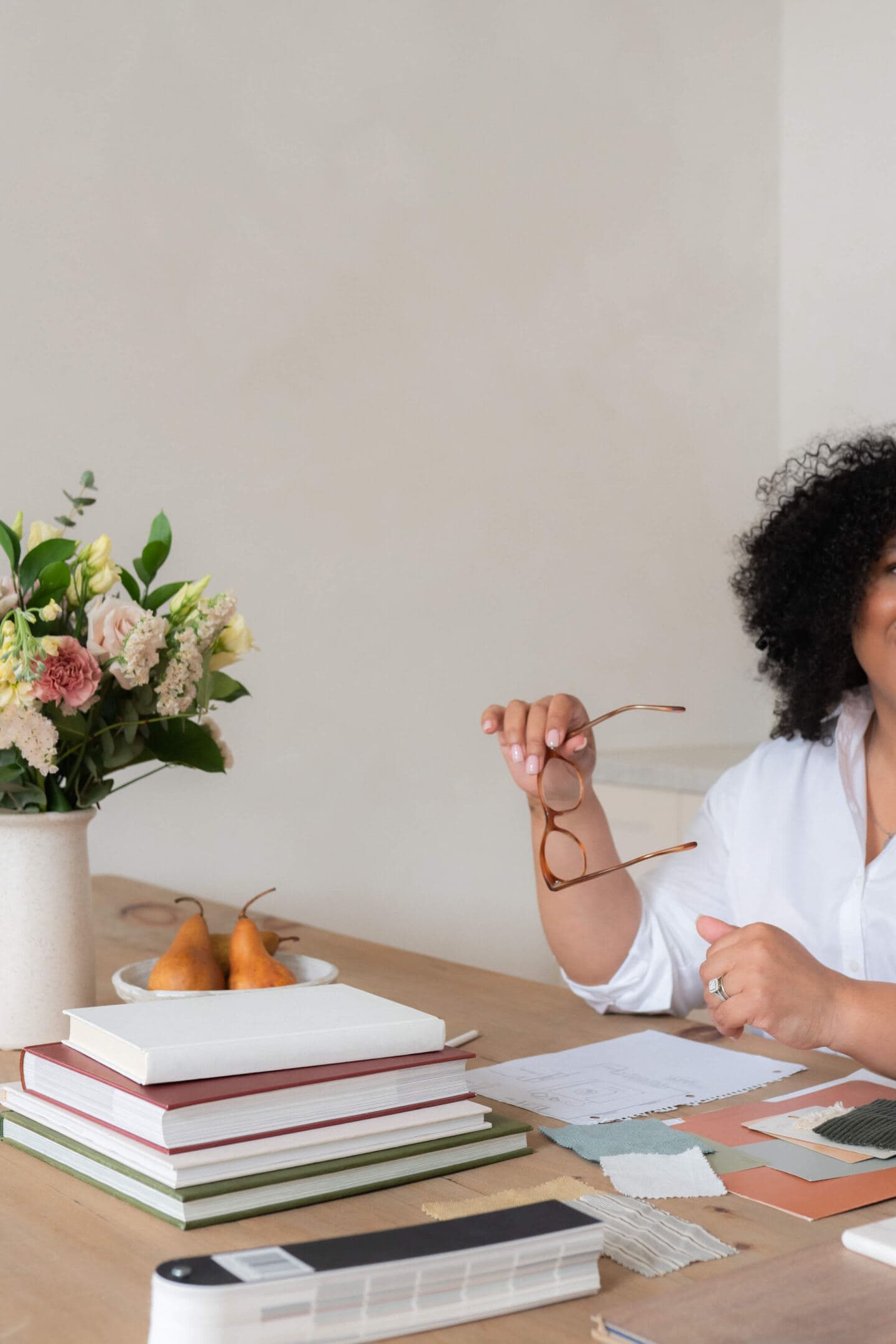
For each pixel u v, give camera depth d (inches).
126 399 90.5
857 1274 27.7
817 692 59.2
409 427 104.4
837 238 127.1
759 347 130.0
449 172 106.4
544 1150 36.5
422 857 105.7
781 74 131.0
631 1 118.3
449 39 106.2
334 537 100.3
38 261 86.9
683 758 112.9
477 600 108.7
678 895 58.6
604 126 116.6
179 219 92.5
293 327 98.0
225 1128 31.3
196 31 93.0
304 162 98.3
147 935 66.2
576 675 115.6
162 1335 23.7
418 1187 33.3
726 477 126.9
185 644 46.3
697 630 124.2
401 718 104.3
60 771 46.9
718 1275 27.7
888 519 55.8
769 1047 48.1
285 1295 24.0
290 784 98.5
